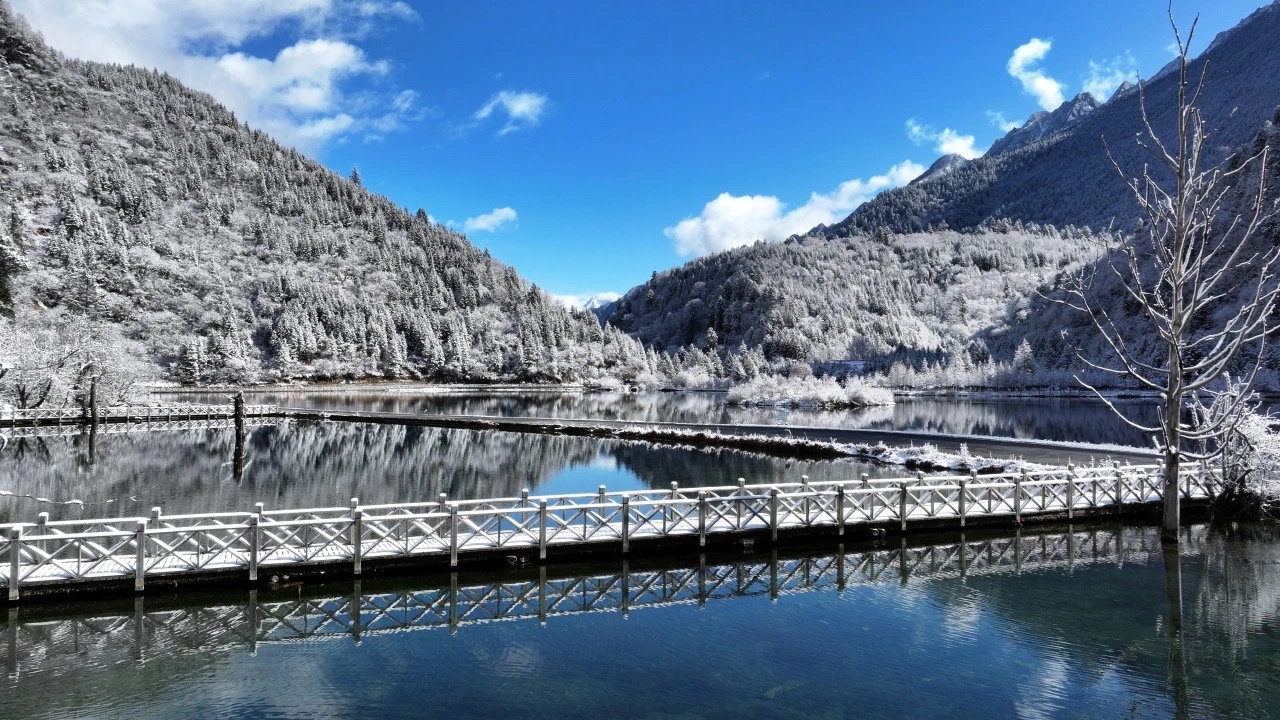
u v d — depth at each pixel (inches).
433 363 5841.5
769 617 534.6
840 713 370.9
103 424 2095.2
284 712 374.9
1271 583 601.0
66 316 3676.2
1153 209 698.8
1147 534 781.9
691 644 478.0
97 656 458.3
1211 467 859.4
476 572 647.8
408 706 382.6
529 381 6082.7
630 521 793.6
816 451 1545.3
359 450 1620.3
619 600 580.4
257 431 2016.5
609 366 6501.0
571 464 1419.8
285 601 573.3
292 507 971.9
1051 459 1255.5
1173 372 694.5
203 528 589.3
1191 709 375.9
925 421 2418.8
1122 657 447.5
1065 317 5556.1
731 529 733.3
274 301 5900.6
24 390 2048.5
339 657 457.4
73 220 5088.6
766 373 6058.1
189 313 5275.6
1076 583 611.2
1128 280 5059.1
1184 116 639.1
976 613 537.6
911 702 385.4
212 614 542.6
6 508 936.3
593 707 380.5
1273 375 2827.3
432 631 506.9
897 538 773.9
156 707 382.3
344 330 5536.4
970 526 804.0
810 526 757.9
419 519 661.3
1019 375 4473.4
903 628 506.6
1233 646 463.5
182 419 2309.3
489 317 7106.3
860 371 5944.9
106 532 556.7
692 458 1503.4
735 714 371.2
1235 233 3900.1
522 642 484.7
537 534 700.0
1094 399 3683.6
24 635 496.7
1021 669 430.0
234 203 7573.8
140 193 6382.9
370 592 597.3
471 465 1403.8
